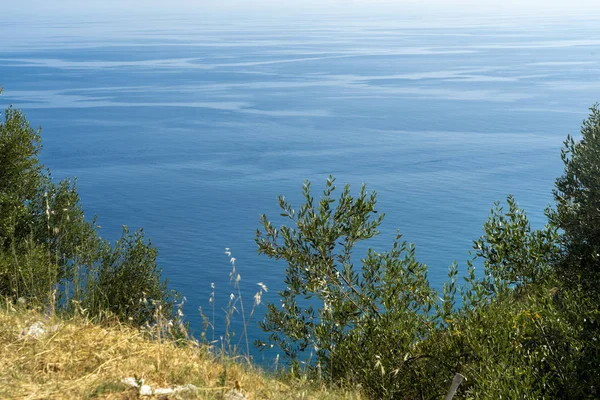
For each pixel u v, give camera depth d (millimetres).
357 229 12328
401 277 11266
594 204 11469
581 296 11141
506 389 8594
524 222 12680
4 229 16250
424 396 9852
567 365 9797
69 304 9172
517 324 10508
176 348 7246
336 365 10297
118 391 5633
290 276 12375
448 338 10227
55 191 18375
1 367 5887
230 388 6289
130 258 17188
